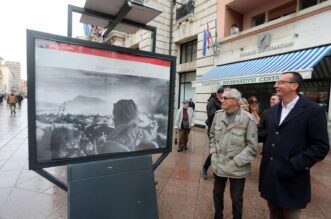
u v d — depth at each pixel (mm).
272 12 10445
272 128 2402
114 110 2463
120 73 2475
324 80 7738
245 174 2727
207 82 9914
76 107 2234
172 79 2838
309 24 7672
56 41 2082
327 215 3396
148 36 15875
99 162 2256
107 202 2166
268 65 8070
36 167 2066
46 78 2064
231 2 10703
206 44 12023
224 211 3430
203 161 5996
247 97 10555
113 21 2766
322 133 2076
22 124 12633
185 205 3561
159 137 2826
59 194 3820
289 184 2213
